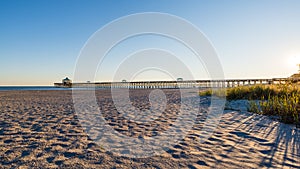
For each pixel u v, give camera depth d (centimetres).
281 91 966
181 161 288
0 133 455
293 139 368
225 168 261
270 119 542
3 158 308
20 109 873
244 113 652
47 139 406
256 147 333
